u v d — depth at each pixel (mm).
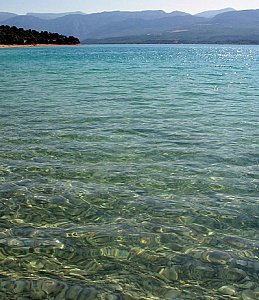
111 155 11648
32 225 7395
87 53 113750
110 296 5434
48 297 5383
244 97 24547
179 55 109625
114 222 7543
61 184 9344
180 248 6664
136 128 15234
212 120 16969
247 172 10312
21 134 14000
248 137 13953
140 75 40938
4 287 5562
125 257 6379
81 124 15836
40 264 6148
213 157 11562
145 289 5598
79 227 7336
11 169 10281
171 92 26828
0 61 65625
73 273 5945
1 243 6715
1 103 21062
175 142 13219
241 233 7180
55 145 12617
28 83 31781
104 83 32312
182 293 5520
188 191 9055
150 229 7277
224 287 5656
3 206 8125
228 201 8531
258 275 5930
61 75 40031
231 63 69625
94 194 8789
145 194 8852
